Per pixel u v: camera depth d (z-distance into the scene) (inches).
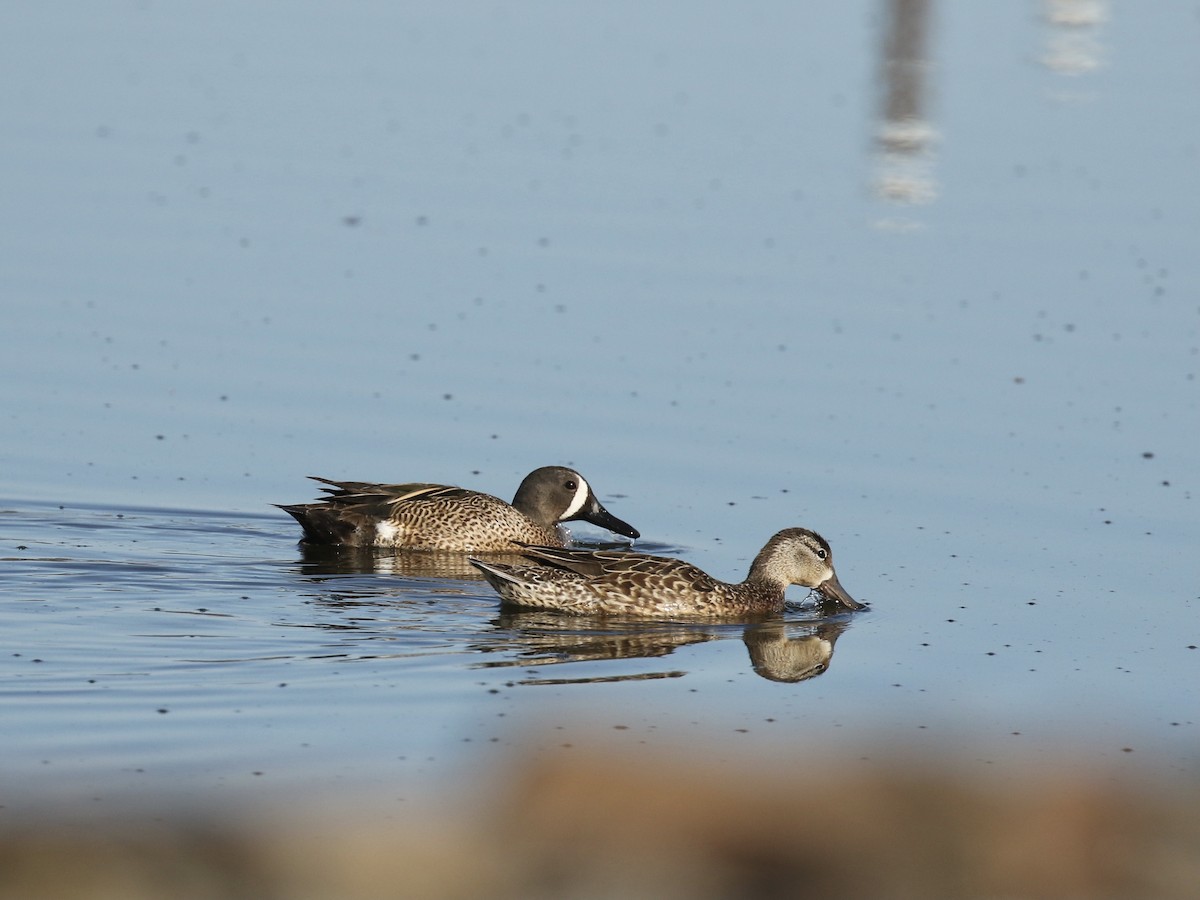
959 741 517.0
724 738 515.2
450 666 606.2
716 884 307.4
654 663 624.7
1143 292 1087.6
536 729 520.1
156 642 617.3
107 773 488.7
